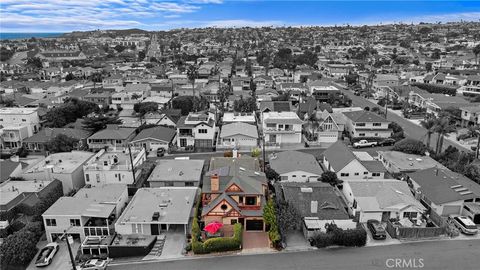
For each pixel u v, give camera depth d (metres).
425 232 43.75
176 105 106.31
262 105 98.19
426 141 78.44
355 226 44.47
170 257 41.06
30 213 45.94
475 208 46.97
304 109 96.69
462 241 43.25
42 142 76.69
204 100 112.38
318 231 43.00
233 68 185.50
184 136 77.38
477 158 65.50
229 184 46.06
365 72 162.75
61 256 41.59
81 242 44.38
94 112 99.94
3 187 51.28
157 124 88.38
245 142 77.62
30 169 57.44
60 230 44.25
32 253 41.06
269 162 63.56
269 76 151.75
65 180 54.88
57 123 88.00
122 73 165.75
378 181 52.78
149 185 57.00
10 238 40.44
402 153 66.75
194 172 58.59
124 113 102.12
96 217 44.44
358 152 67.69
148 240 43.25
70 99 104.88
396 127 83.75
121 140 76.56
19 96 114.88
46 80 160.12
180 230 46.03
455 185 50.12
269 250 42.00
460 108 90.44
